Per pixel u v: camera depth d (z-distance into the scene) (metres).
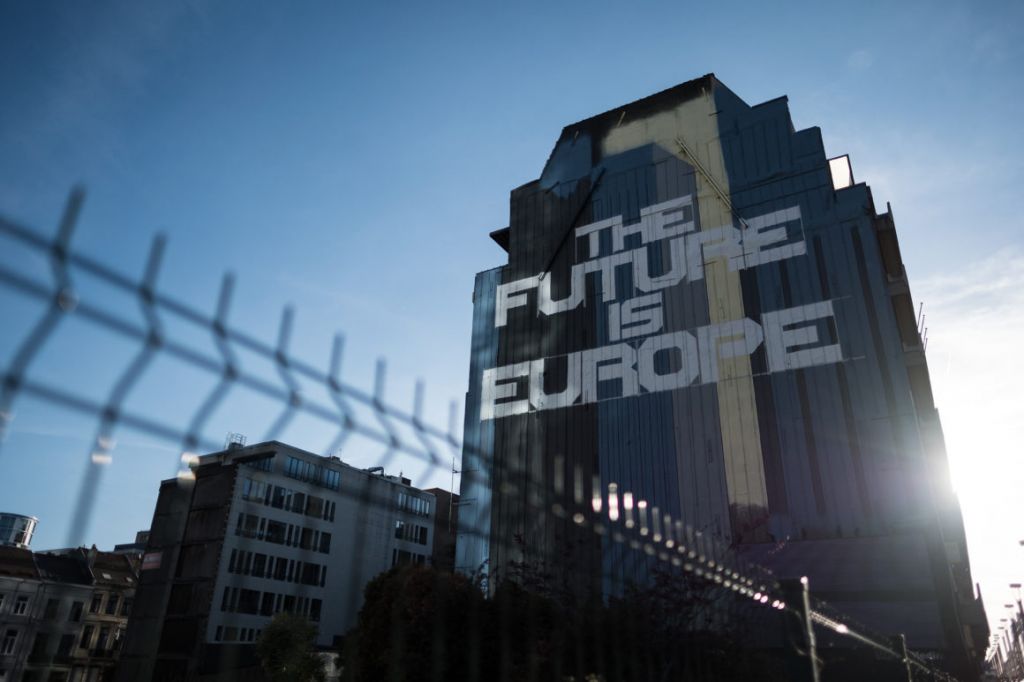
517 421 43.84
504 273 50.56
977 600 34.62
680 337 40.66
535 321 47.00
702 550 32.94
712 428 37.06
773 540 32.47
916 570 29.08
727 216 42.47
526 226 51.25
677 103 48.12
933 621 27.86
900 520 30.48
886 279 36.84
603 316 44.22
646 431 38.91
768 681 15.48
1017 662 52.22
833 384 34.94
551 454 41.12
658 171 46.56
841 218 38.56
